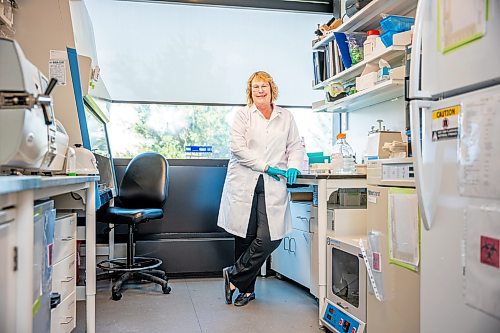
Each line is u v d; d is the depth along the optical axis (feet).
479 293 3.76
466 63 3.83
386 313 5.96
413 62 4.36
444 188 4.16
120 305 9.14
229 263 12.05
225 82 12.65
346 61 9.77
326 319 7.60
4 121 3.96
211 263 11.96
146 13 12.19
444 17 4.12
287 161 9.76
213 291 10.33
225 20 12.62
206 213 12.44
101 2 11.96
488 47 3.58
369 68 9.02
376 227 6.23
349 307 7.07
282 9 12.62
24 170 4.87
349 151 10.81
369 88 8.83
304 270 9.93
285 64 12.98
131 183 11.14
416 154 4.36
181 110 12.62
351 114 12.12
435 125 4.26
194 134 12.71
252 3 12.43
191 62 12.48
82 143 7.68
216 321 8.18
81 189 6.43
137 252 11.60
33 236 3.66
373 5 8.60
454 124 4.00
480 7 3.67
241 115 9.61
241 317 8.41
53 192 4.71
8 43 4.02
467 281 3.89
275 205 9.07
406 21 8.09
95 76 8.76
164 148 12.60
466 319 3.92
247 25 12.73
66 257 5.96
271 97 9.77
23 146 4.06
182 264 11.80
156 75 12.31
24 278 3.47
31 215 3.53
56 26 7.68
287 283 11.10
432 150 4.30
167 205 12.27
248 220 9.21
